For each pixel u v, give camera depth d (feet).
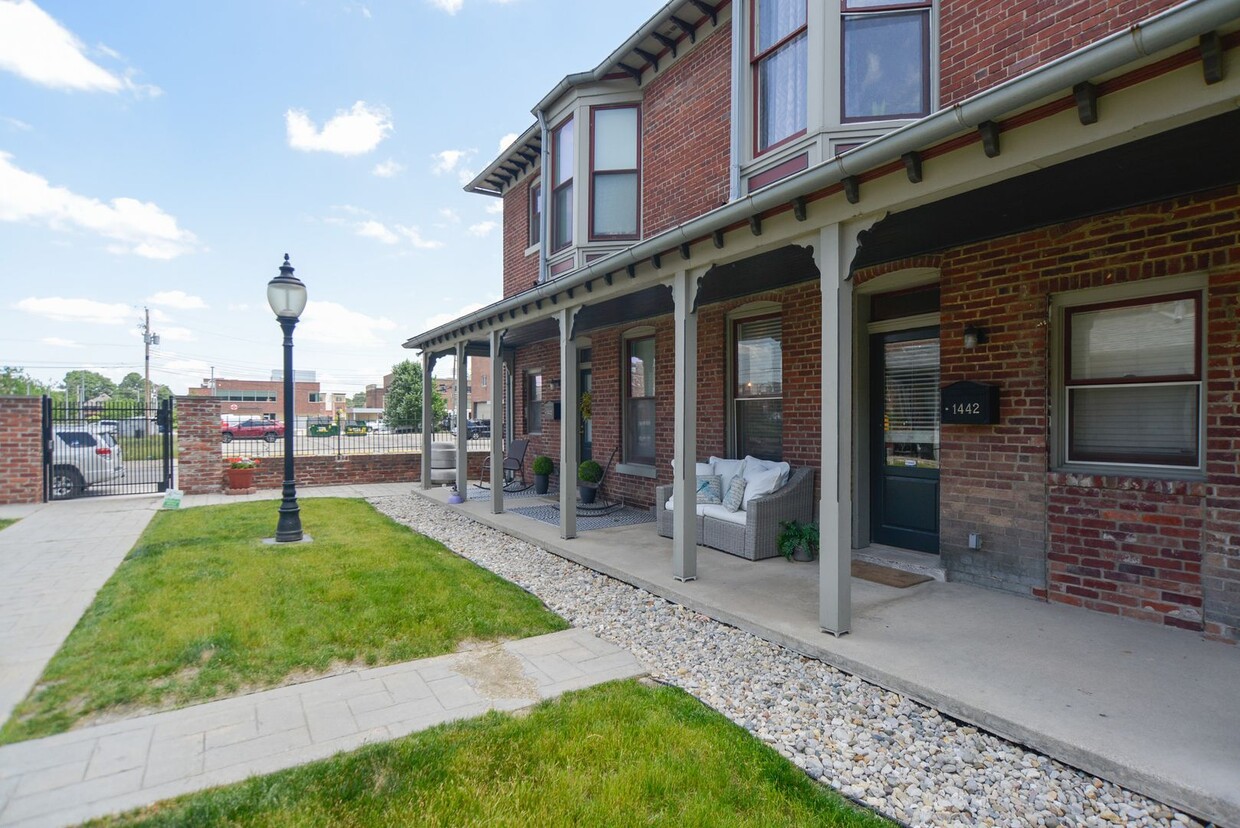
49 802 7.73
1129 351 13.66
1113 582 13.37
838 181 11.66
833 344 12.48
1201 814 7.30
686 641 13.47
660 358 27.22
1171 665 10.78
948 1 16.33
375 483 44.98
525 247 39.17
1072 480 13.96
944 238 15.33
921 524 18.49
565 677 11.63
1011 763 8.69
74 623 14.25
